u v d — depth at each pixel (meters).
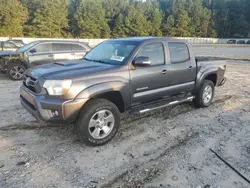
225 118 5.18
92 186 2.81
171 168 3.21
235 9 90.94
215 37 84.06
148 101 4.46
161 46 4.57
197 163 3.35
